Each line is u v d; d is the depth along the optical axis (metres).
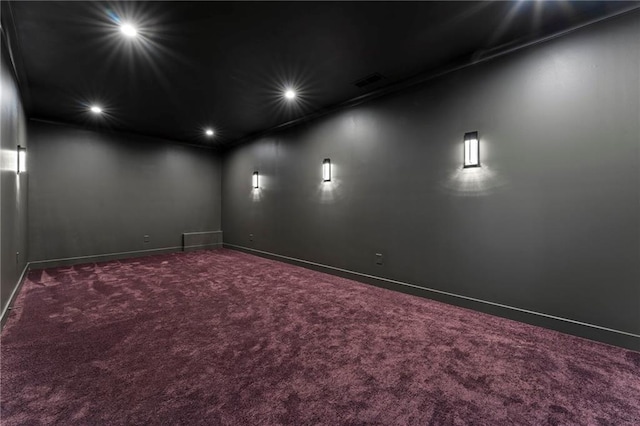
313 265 4.62
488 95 2.74
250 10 2.14
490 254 2.76
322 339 2.25
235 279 4.03
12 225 2.98
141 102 3.99
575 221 2.30
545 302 2.45
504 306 2.67
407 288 3.40
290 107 4.23
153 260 5.41
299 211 4.89
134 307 2.93
